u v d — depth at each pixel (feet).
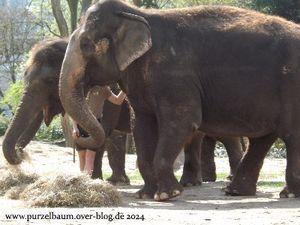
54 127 127.65
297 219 29.66
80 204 34.04
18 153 41.86
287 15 97.55
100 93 45.16
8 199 37.47
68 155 78.69
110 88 47.78
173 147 37.50
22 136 45.01
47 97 44.50
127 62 37.76
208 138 54.24
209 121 39.58
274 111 38.99
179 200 38.22
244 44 38.81
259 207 34.60
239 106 38.91
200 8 39.81
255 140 41.04
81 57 38.17
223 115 39.17
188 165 49.75
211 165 54.70
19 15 171.22
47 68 44.39
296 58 38.75
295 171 38.68
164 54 37.88
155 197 37.32
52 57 44.57
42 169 43.32
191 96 37.88
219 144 98.07
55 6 100.58
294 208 33.78
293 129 38.68
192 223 28.14
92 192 34.37
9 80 176.65
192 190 46.34
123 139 51.60
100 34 38.04
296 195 38.60
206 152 54.44
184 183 49.49
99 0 38.83
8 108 157.17
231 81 38.65
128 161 74.59
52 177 35.14
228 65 38.65
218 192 44.52
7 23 169.68
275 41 39.01
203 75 38.52
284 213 31.60
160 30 38.29
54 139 126.11
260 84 38.75
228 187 41.63
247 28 39.17
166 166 37.32
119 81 39.52
